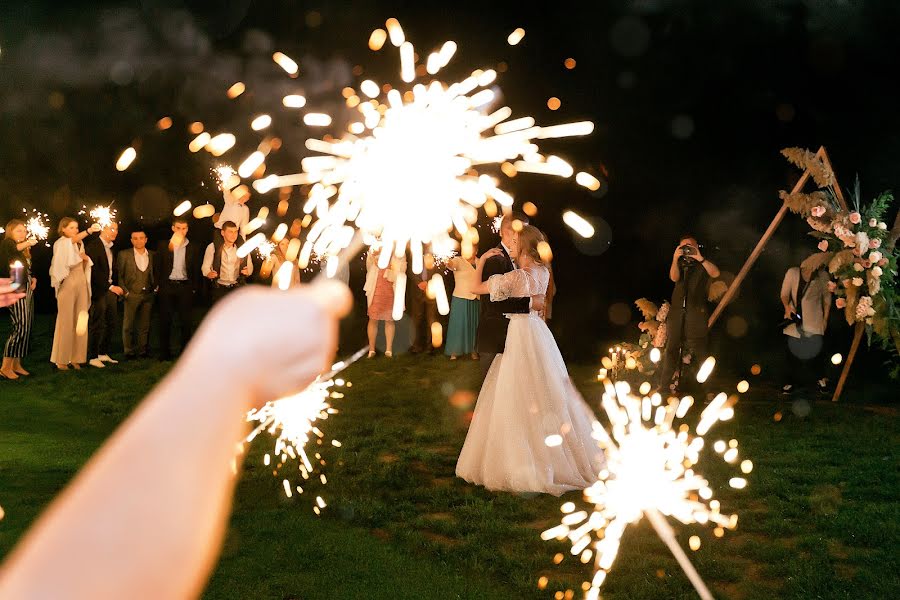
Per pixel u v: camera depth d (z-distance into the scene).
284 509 5.95
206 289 13.24
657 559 5.11
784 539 5.47
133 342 13.15
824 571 4.85
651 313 10.23
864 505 6.04
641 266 18.28
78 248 11.66
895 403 9.78
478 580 4.82
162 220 19.30
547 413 6.40
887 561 5.02
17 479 6.43
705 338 9.91
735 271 16.33
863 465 7.10
